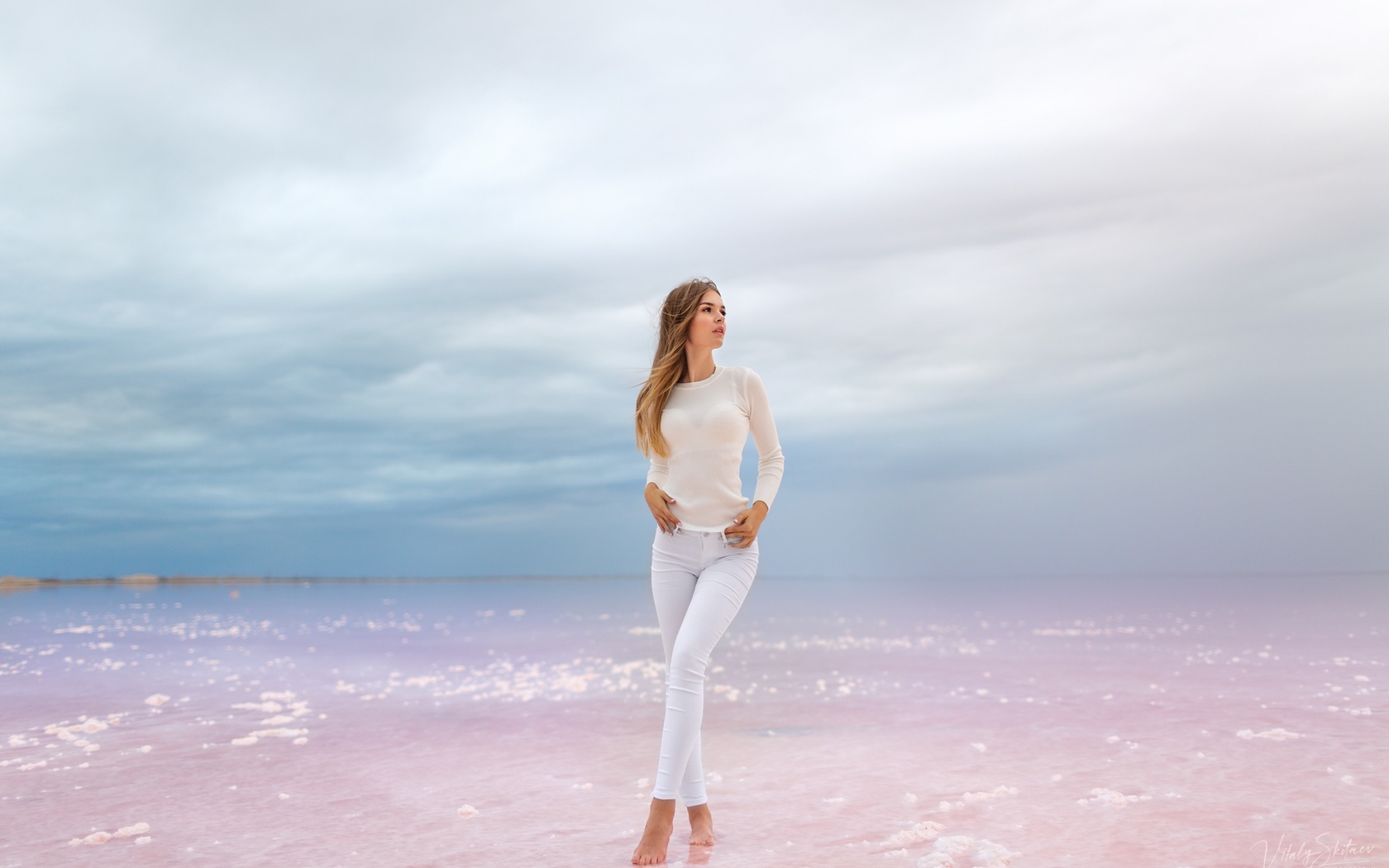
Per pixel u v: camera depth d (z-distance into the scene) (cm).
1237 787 295
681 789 257
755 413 275
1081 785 305
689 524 265
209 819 282
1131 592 2247
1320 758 338
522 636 1091
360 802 304
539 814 286
